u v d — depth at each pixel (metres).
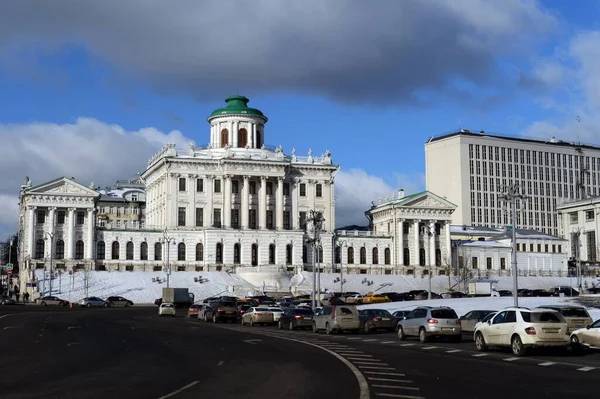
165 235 159.62
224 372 32.50
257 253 162.50
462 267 166.12
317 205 172.12
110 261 157.00
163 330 65.06
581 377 31.11
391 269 175.38
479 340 43.97
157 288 140.12
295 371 32.88
